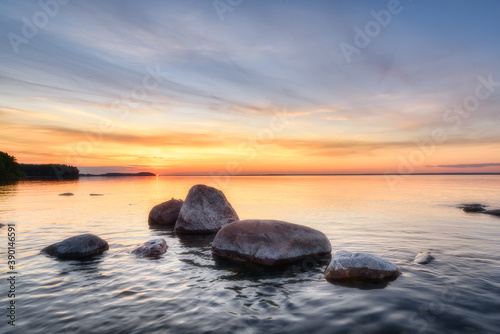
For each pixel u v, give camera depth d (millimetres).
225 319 4816
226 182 77562
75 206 21469
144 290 6137
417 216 16188
